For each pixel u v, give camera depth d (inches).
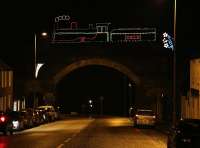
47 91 2783.0
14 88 2728.8
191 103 1941.4
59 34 2795.3
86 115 3821.4
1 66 2428.6
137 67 2768.2
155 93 2691.9
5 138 1337.4
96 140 1224.8
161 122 2277.3
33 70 2765.7
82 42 2795.3
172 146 844.0
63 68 2805.1
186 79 2201.0
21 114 1779.0
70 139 1254.9
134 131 1678.2
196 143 806.5
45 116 2293.3
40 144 1104.2
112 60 2792.8
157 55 2748.5
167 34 2691.9
